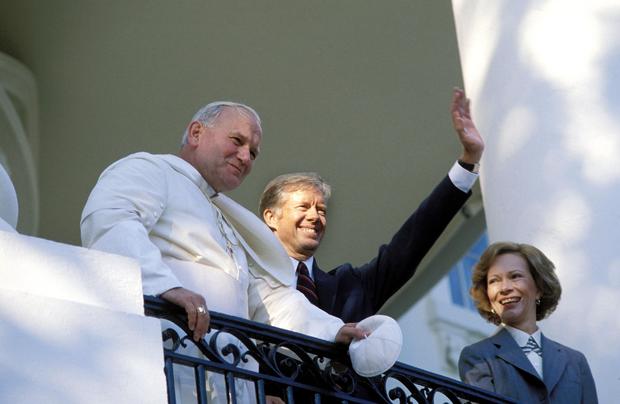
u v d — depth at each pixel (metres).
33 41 30.81
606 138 16.89
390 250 15.30
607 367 15.69
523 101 17.50
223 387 12.73
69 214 31.70
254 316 13.51
